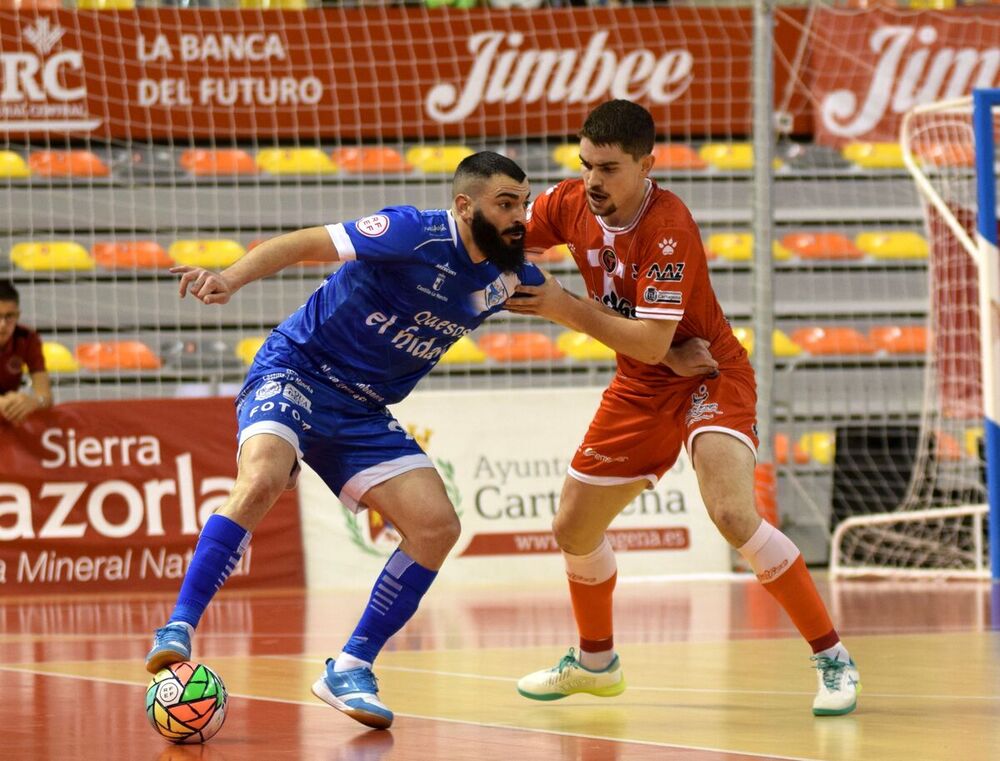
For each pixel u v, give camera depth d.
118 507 37.12
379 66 49.09
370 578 37.75
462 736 14.29
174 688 13.71
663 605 30.98
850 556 41.47
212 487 37.62
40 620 29.33
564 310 15.93
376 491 15.80
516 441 39.03
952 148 49.09
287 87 48.69
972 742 13.77
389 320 15.57
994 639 24.03
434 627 26.75
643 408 17.16
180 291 14.13
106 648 23.61
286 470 15.34
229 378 47.81
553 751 13.26
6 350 36.44
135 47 47.94
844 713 15.71
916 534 41.59
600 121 15.93
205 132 48.44
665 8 49.91
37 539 36.53
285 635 25.50
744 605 30.78
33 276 48.59
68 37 47.56
